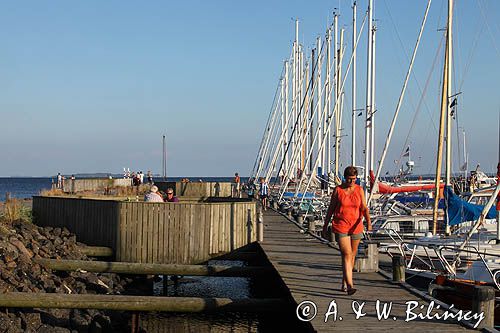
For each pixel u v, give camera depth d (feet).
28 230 68.44
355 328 31.37
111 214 68.85
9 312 41.70
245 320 54.24
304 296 39.34
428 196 113.70
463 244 59.47
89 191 153.79
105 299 42.32
